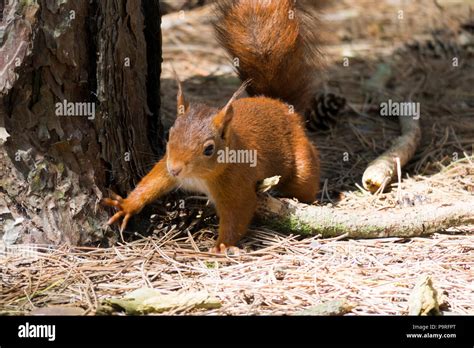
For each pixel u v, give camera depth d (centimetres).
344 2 2197
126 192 1057
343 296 877
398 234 1034
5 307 846
